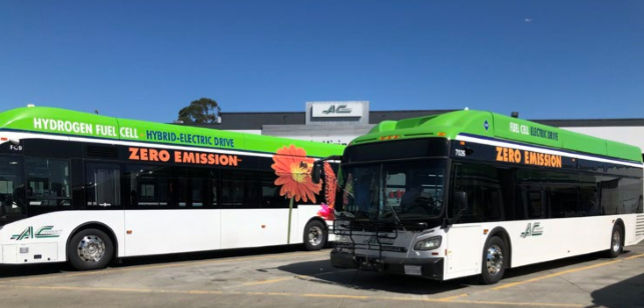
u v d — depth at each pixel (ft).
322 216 51.72
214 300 25.45
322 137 120.57
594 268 38.37
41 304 24.39
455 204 25.88
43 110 34.01
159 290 28.09
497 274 30.27
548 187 35.63
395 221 26.99
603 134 117.19
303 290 28.14
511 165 31.89
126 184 37.35
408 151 27.96
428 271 25.58
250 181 45.70
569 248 37.52
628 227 47.03
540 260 34.09
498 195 30.53
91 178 35.53
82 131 35.45
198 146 42.16
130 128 38.04
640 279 32.81
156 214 38.75
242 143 45.55
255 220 45.57
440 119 29.17
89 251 35.24
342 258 29.17
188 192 41.01
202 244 41.50
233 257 44.73
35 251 32.42
